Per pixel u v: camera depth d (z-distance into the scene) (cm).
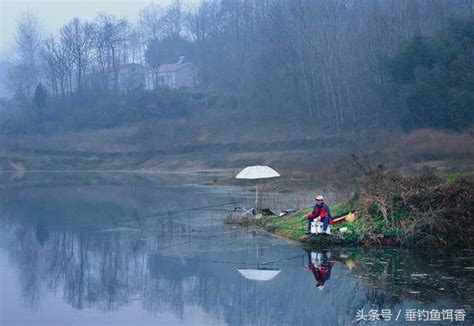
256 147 7306
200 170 7062
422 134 5138
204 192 4356
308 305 1552
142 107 9438
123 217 3219
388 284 1692
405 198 2216
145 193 4484
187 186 4991
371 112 6912
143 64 12269
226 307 1570
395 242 2186
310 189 3681
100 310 1573
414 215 2188
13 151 8775
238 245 2331
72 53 10481
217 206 3475
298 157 6262
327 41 7438
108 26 10844
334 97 7212
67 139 8919
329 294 1628
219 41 10488
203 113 9000
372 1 8394
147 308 1579
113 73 10931
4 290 1781
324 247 2223
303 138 7094
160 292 1727
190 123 8512
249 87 9012
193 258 2136
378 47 6888
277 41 8381
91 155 8400
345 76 7256
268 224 2684
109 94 10238
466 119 5341
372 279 1748
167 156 7838
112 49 10638
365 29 7356
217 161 7212
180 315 1516
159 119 9019
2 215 3422
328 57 7394
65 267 2070
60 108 9988
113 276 1925
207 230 2695
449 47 5881
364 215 2273
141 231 2750
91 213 3444
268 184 4366
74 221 3134
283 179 4475
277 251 2195
